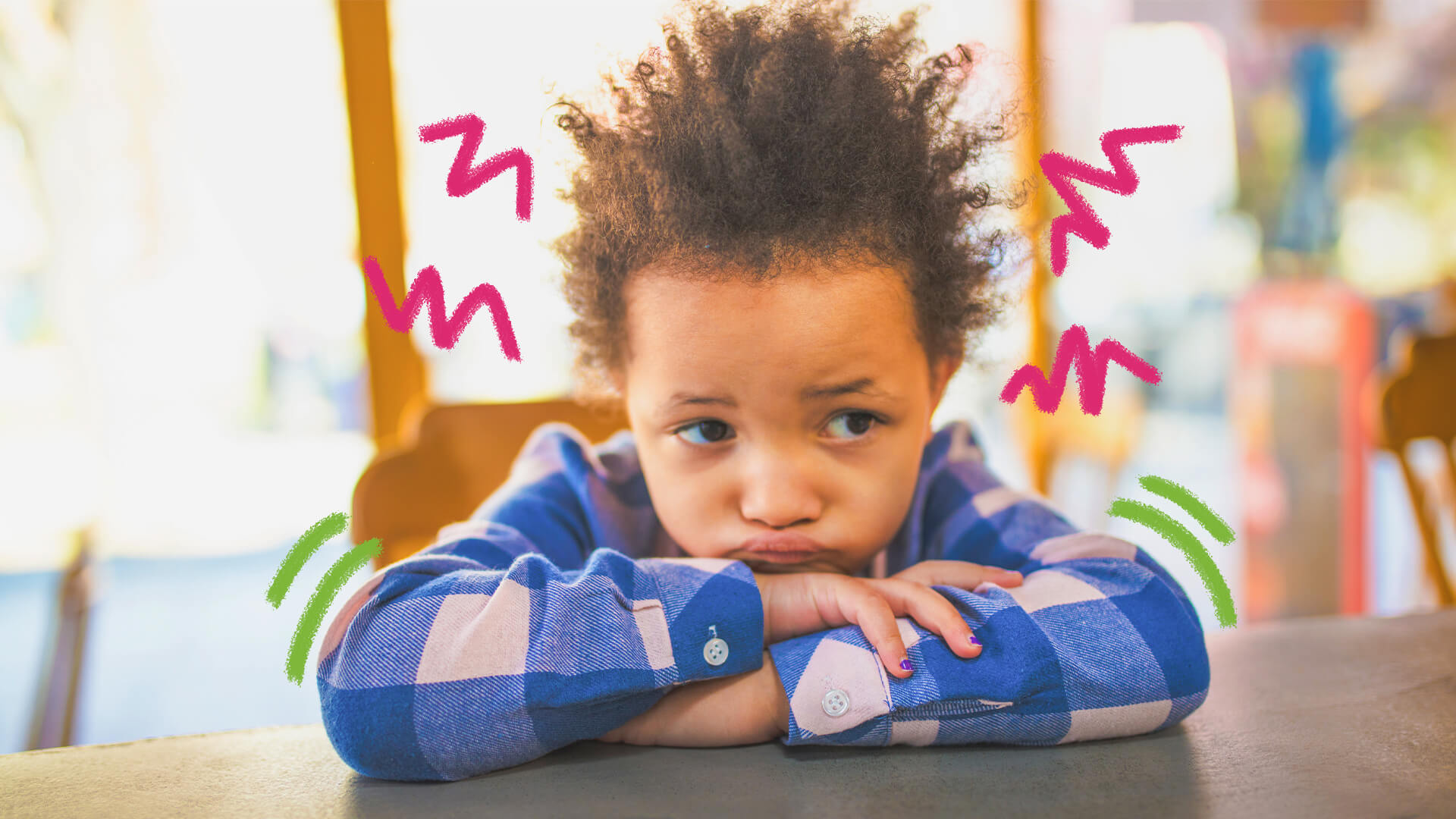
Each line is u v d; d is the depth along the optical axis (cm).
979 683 51
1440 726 54
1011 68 65
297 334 355
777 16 56
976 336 65
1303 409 235
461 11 189
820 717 51
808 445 53
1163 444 338
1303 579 237
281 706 214
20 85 274
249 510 327
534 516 71
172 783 50
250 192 296
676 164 52
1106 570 58
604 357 62
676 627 52
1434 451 289
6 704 210
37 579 282
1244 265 294
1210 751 51
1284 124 280
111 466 306
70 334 306
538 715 50
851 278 51
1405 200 284
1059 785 47
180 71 277
